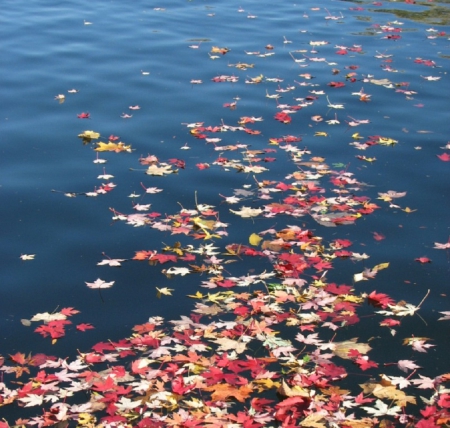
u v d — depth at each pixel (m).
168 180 6.16
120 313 4.41
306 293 4.56
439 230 5.42
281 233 5.25
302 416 3.49
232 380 3.71
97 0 12.41
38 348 4.09
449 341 4.20
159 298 4.57
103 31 10.48
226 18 11.45
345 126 7.41
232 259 4.99
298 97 8.19
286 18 11.58
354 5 12.61
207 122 7.43
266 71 9.02
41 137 6.99
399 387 3.76
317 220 5.51
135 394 3.66
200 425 3.36
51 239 5.24
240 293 4.58
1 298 4.55
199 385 3.66
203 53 9.62
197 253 5.06
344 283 4.74
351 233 5.36
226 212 5.63
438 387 3.75
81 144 6.87
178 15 11.55
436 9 12.43
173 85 8.47
